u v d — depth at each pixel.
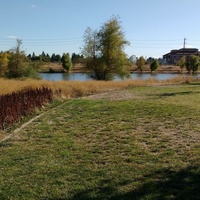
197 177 5.34
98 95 21.59
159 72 85.50
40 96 15.45
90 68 46.09
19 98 12.91
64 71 80.88
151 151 7.02
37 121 11.18
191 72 82.12
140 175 5.51
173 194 4.71
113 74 46.38
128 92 23.34
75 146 7.54
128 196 4.69
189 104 14.73
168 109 13.09
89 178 5.44
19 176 5.58
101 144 7.70
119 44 45.09
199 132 8.74
